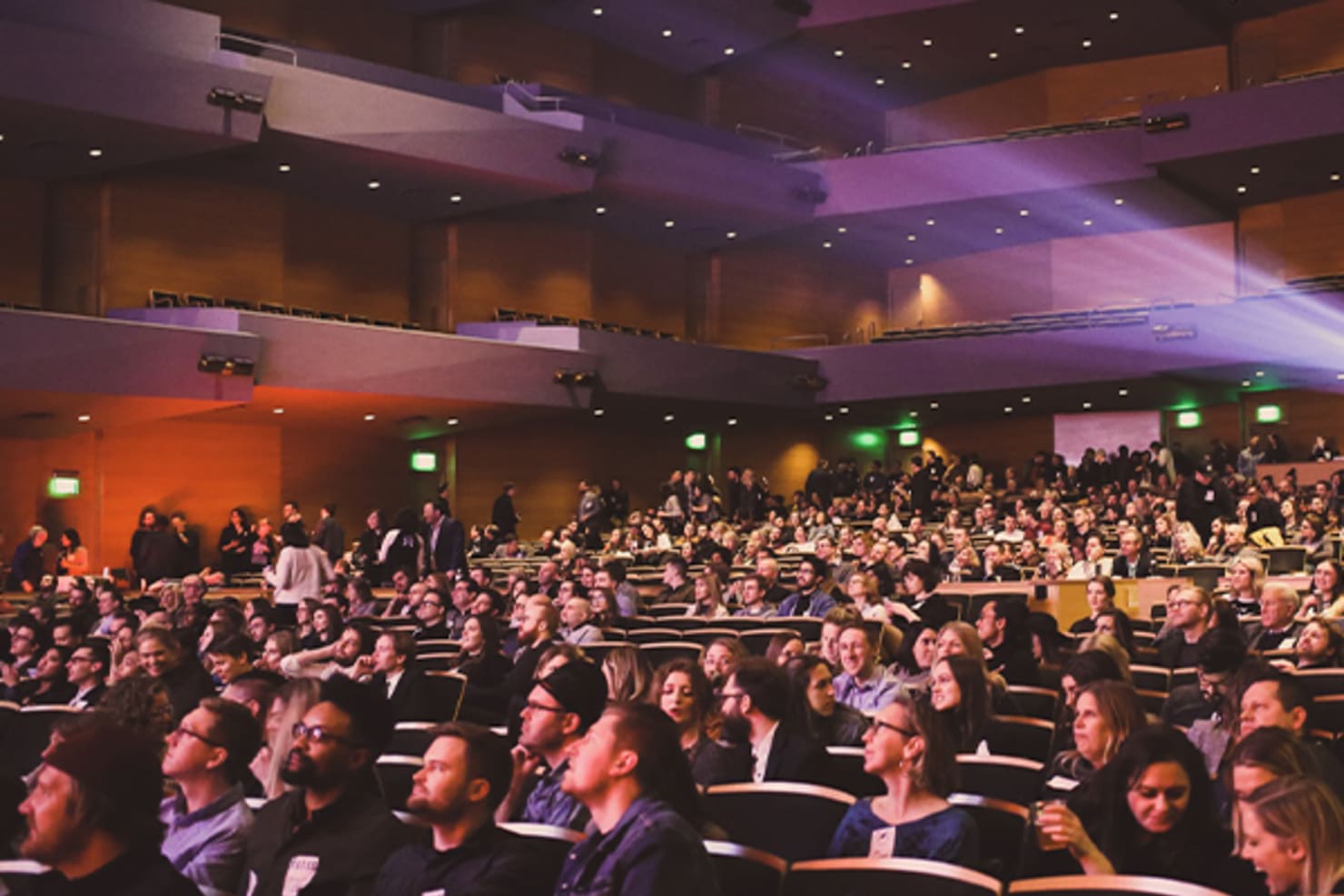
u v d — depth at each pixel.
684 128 25.50
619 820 2.88
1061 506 22.25
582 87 26.28
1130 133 24.72
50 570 20.88
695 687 5.29
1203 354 24.08
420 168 21.73
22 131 18.27
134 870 2.88
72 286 20.98
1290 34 26.80
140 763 2.90
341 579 12.88
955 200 26.06
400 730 6.18
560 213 26.05
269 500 23.73
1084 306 29.08
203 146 19.11
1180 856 3.54
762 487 25.33
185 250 22.02
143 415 18.78
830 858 3.65
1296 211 26.97
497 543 21.41
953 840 3.69
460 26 25.02
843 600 11.89
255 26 22.58
